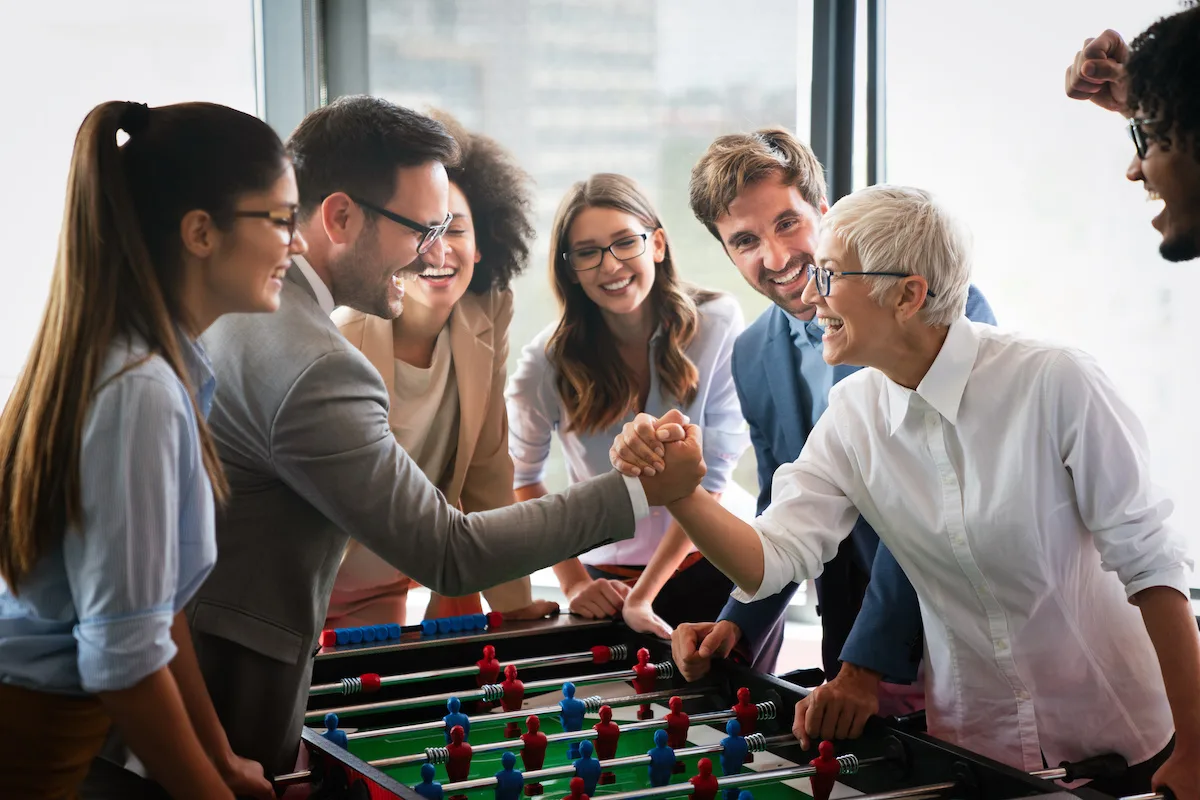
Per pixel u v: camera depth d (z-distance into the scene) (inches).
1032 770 64.1
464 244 93.7
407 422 95.0
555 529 61.9
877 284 60.5
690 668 72.2
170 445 44.1
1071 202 128.1
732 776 56.6
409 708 72.7
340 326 93.8
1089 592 63.4
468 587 60.7
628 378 101.6
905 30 128.7
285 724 59.5
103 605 43.2
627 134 149.8
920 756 57.8
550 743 65.9
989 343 63.1
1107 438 59.0
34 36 140.0
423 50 152.3
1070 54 125.6
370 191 60.3
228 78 148.1
